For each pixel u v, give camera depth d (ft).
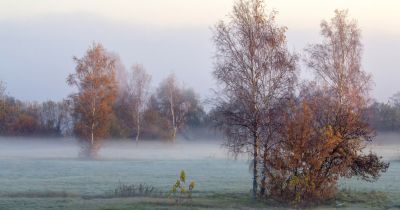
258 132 108.88
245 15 111.86
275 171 102.99
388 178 165.17
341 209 93.61
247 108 110.32
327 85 130.00
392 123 334.03
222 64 112.78
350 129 110.63
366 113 125.29
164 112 368.89
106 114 263.49
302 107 106.42
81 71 261.03
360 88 131.03
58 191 116.67
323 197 104.27
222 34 112.68
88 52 261.85
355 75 132.67
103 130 265.34
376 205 100.83
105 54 267.18
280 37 111.75
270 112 108.37
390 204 102.12
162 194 109.81
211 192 119.44
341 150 107.24
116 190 110.93
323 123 111.14
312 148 103.30
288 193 101.76
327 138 104.01
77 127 263.70
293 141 102.94
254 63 111.24
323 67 139.85
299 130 103.14
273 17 112.88
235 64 111.75
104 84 262.26
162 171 194.59
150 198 100.07
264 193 104.83
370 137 113.09
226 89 117.60
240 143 110.83
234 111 111.04
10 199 97.66
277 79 110.93
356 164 112.16
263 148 107.45
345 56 134.82
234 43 112.27
